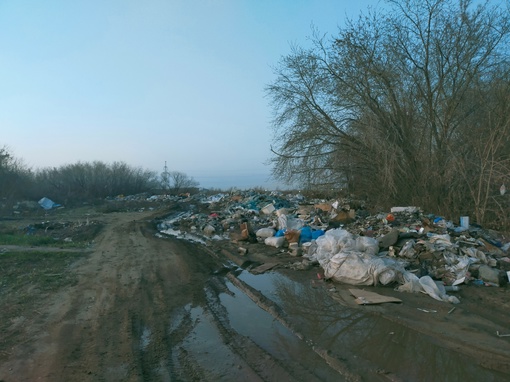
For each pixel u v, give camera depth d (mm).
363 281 8047
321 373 4656
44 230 20094
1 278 9641
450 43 15672
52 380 4652
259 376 4629
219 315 6863
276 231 14680
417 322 6016
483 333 5527
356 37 17266
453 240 9969
